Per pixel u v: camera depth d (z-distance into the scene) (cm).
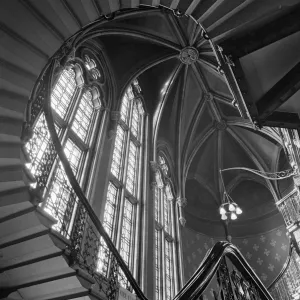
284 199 1636
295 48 631
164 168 1727
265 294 664
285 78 671
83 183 1004
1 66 422
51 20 455
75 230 562
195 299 499
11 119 455
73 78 1234
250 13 576
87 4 491
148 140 1605
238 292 627
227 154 2095
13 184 464
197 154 2069
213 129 1994
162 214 1537
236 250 669
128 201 1288
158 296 1234
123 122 1451
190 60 1661
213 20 596
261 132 1906
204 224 2028
